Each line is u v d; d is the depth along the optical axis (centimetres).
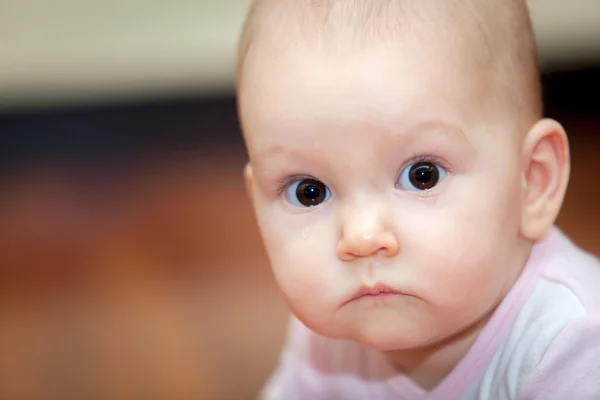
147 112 197
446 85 61
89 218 175
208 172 189
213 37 188
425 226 61
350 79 60
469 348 72
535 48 72
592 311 66
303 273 65
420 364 76
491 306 68
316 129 61
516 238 68
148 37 188
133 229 169
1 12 183
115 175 192
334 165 61
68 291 150
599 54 180
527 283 70
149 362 129
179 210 175
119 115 197
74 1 184
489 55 65
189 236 164
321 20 63
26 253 164
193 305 142
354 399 85
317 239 64
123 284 150
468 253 62
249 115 66
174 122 197
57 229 172
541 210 69
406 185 62
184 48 189
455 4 64
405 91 60
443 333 65
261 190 67
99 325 139
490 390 71
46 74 190
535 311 69
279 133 63
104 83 192
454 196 62
